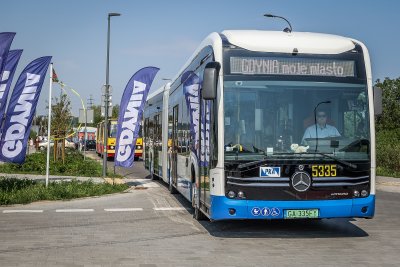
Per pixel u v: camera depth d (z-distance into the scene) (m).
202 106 10.61
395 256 8.04
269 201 8.93
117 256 7.95
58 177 22.92
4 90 15.19
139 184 20.75
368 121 9.33
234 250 8.46
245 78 9.20
